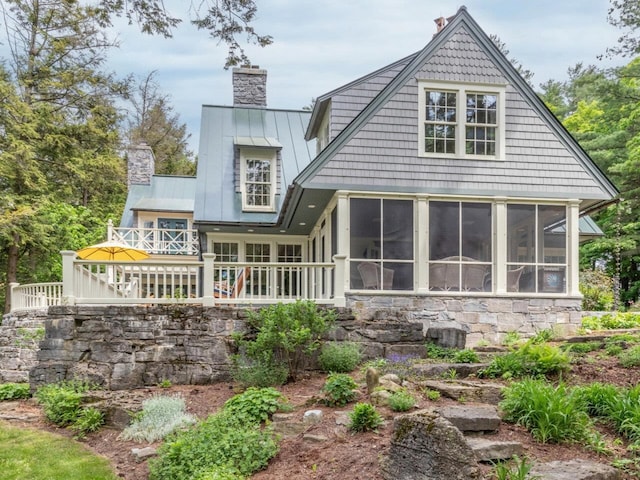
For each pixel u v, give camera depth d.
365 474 3.92
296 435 5.07
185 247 16.53
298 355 7.55
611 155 19.30
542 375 5.68
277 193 13.72
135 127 31.88
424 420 3.63
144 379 7.81
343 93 11.64
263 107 16.30
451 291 10.43
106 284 10.20
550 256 10.90
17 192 16.84
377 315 8.76
